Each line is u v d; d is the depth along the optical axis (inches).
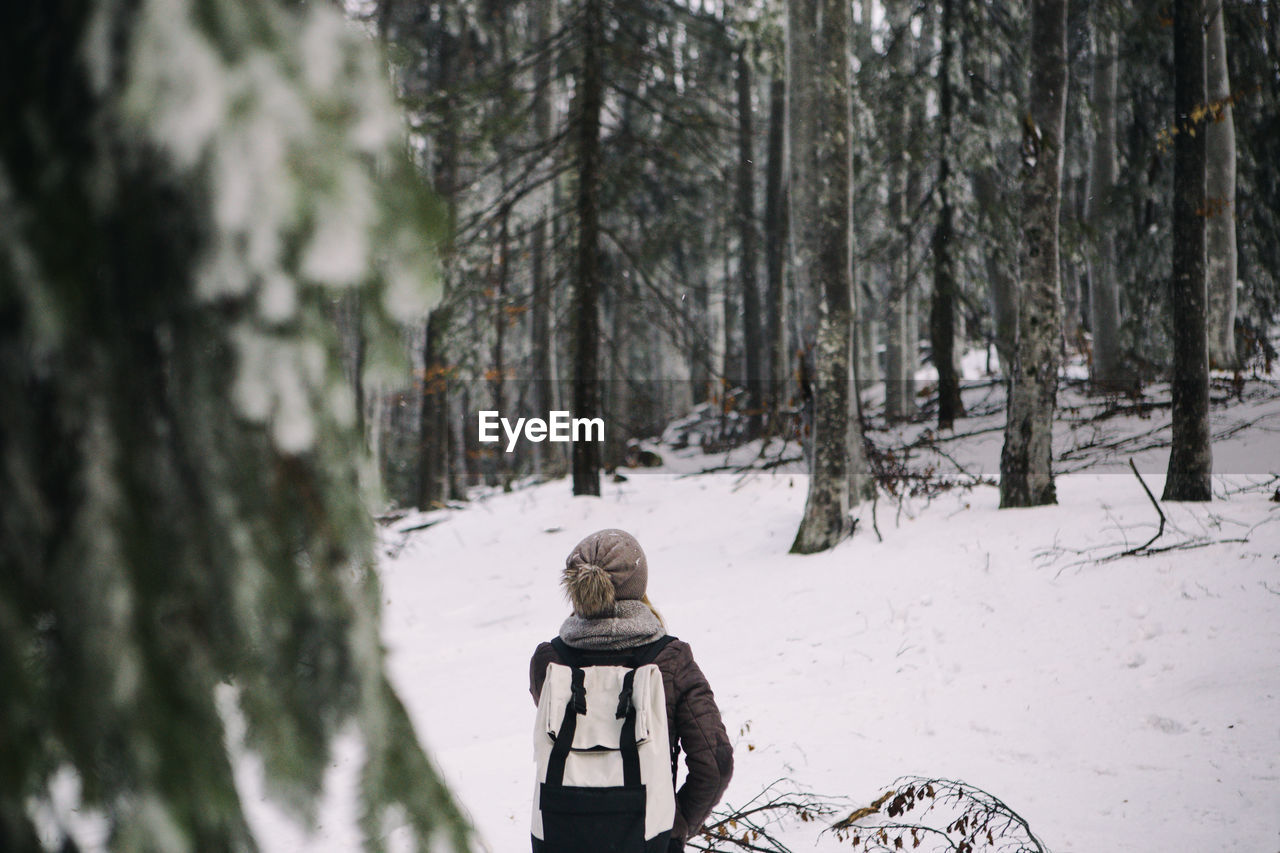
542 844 101.0
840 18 447.2
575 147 738.2
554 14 888.9
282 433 37.9
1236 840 158.9
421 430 895.1
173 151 31.8
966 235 735.1
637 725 100.0
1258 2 701.9
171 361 37.8
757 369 917.8
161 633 37.4
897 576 368.5
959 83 723.4
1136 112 784.3
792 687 280.5
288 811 42.3
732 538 518.3
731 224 868.6
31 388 36.7
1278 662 232.1
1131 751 202.4
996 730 225.1
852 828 177.8
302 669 42.5
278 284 34.9
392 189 38.4
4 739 34.8
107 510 36.2
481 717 279.3
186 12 31.4
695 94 748.0
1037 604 308.0
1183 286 395.2
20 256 34.0
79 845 36.2
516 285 871.1
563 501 661.3
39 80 35.8
